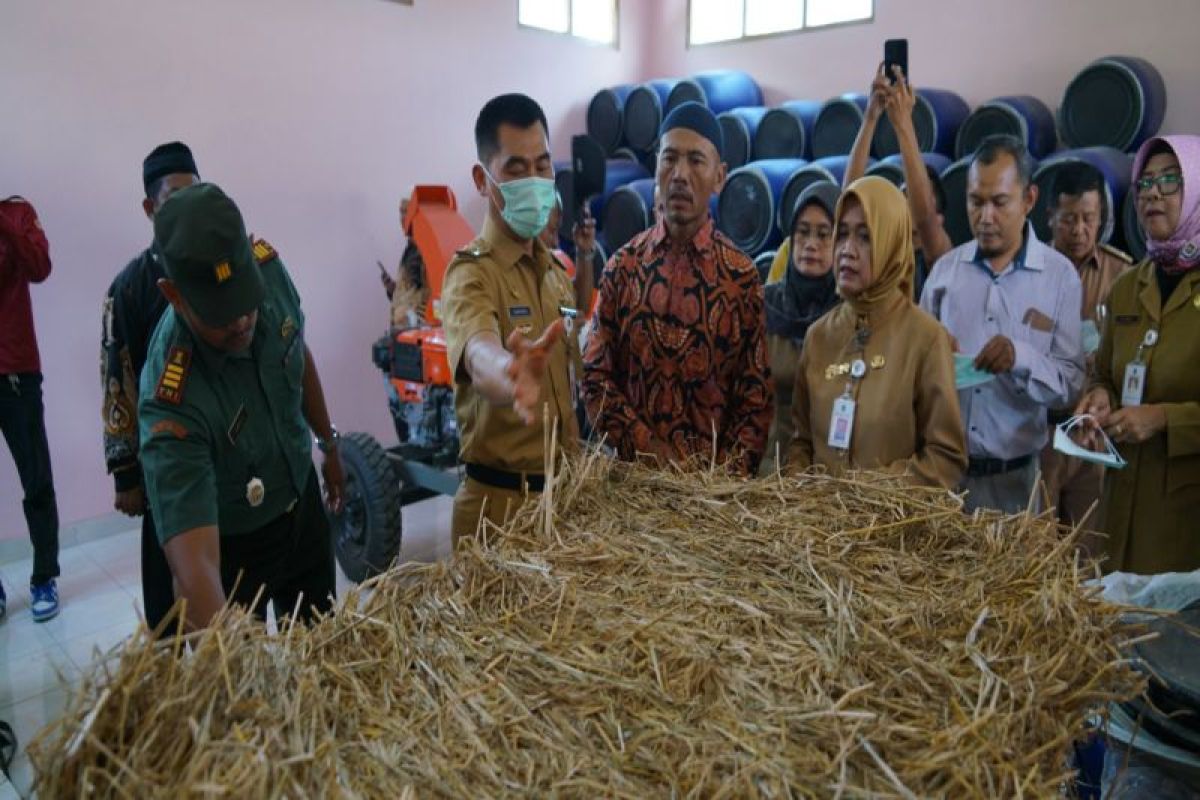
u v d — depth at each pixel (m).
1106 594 1.17
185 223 1.08
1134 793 0.98
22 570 3.23
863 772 0.64
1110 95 3.53
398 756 0.66
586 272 2.55
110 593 3.05
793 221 2.06
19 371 2.74
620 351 1.82
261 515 1.43
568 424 1.68
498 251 1.59
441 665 0.78
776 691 0.74
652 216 4.56
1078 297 1.96
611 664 0.77
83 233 3.34
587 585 0.92
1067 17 3.96
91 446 3.47
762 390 1.76
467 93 4.71
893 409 1.52
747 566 0.98
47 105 3.19
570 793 0.62
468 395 1.60
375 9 4.19
